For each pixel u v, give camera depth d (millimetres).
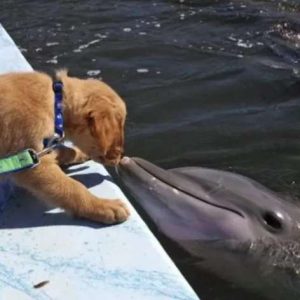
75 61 2262
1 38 1600
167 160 1595
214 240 1229
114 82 2074
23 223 962
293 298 1153
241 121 1800
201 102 1918
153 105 1885
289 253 1228
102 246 908
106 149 982
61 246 911
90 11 2756
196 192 1255
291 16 2730
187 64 2225
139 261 877
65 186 954
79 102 989
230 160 1604
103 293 825
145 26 2598
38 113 947
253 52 2369
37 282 845
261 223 1255
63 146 1082
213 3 2840
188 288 833
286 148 1663
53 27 2598
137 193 1242
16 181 970
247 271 1199
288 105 1912
